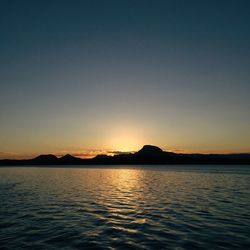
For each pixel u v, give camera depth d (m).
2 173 123.88
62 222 23.27
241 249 15.99
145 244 17.14
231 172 126.44
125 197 38.50
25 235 19.42
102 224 22.45
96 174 113.75
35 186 56.94
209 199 35.94
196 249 16.05
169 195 40.44
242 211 27.52
